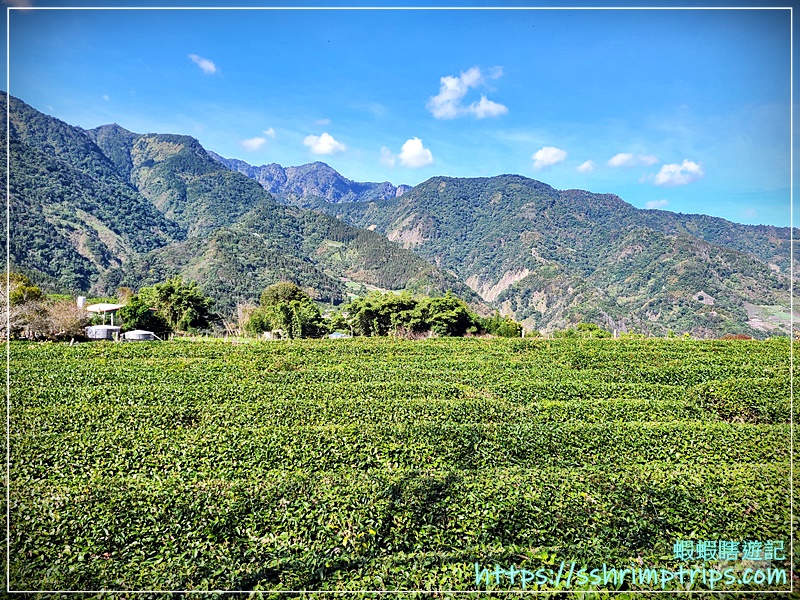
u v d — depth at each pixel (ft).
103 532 42.14
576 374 112.16
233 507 45.09
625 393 91.71
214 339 185.37
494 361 129.08
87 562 39.60
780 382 95.50
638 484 50.06
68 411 76.84
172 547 40.88
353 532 42.75
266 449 60.75
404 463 58.49
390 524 43.75
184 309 216.95
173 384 97.45
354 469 57.06
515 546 40.11
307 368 119.44
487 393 92.48
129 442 63.72
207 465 57.11
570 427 69.51
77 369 113.50
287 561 38.86
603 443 64.23
